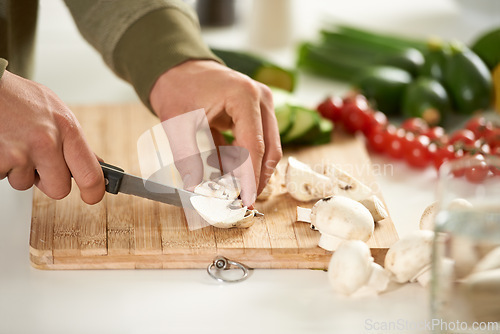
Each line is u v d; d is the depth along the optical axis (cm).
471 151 100
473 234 71
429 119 112
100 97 121
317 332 78
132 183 87
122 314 79
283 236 87
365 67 126
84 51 136
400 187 101
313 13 156
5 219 92
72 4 101
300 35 145
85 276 84
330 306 81
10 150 80
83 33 102
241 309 80
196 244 85
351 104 110
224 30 146
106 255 85
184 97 92
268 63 118
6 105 81
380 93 115
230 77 91
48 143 81
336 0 162
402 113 117
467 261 71
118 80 127
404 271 81
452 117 116
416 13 154
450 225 71
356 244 80
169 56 95
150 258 85
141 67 96
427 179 103
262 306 81
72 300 81
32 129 81
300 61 131
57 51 136
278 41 139
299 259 86
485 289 72
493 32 120
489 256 71
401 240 81
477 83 114
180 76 93
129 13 98
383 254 86
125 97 121
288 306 81
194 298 81
